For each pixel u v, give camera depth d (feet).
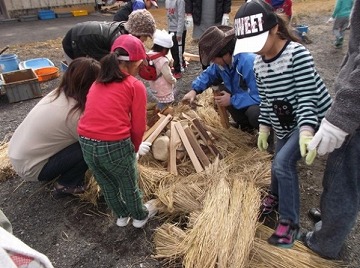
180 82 17.71
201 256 6.36
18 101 16.60
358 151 5.27
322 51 21.98
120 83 6.45
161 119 10.44
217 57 9.40
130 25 11.04
